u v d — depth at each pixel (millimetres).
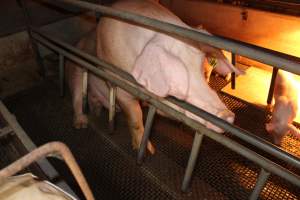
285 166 2463
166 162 2533
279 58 1165
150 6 2275
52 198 1138
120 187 2379
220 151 2615
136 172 2479
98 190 2379
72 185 2412
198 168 2459
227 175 2389
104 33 2314
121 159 2625
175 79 1900
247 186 2287
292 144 2682
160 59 1920
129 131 2930
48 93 3611
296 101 2434
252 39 3496
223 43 1319
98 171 2551
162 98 1986
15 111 3344
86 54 2477
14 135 2186
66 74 3441
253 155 1610
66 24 3818
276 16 3158
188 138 2803
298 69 1118
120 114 3164
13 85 3648
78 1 2100
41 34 3215
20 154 2062
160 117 3064
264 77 3576
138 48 2141
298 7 3092
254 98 3266
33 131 3068
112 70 2230
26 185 1179
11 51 3498
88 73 2869
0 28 3418
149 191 2314
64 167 2602
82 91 2988
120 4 2346
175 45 1999
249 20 3385
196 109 1815
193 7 3793
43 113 3303
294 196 2188
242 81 3531
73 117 3219
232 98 3301
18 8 3822
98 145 2816
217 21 3686
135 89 2137
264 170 1633
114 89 2467
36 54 3617
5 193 1129
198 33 1427
